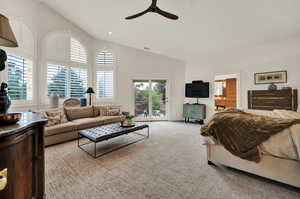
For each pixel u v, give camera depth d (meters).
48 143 2.98
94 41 5.46
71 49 4.78
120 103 5.76
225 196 1.54
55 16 4.26
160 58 6.05
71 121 3.85
